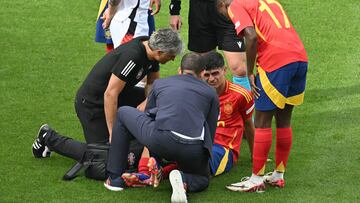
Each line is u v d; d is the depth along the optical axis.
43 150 18.67
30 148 19.42
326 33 28.09
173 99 16.48
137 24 22.12
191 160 16.48
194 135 16.33
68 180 17.62
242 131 18.62
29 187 17.30
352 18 29.23
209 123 16.78
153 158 16.67
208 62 17.88
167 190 17.16
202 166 16.77
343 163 18.72
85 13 29.89
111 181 17.17
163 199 16.72
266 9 16.84
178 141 16.23
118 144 17.06
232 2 16.95
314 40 27.56
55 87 23.67
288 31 16.84
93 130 18.17
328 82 24.20
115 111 17.78
